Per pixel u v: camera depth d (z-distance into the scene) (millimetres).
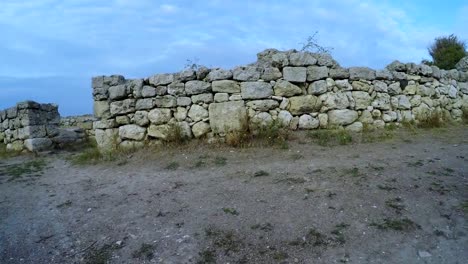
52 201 5141
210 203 4594
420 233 3635
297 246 3551
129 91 7750
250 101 7477
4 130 11039
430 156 5914
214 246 3635
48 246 3824
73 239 3947
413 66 8883
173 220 4211
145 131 7691
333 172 5320
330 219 3979
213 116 7379
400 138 7367
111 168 6680
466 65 10914
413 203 4207
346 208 4180
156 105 7652
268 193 4754
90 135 12773
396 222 3828
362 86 8078
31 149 9688
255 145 6961
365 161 5762
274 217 4105
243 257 3439
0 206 5059
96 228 4160
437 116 8805
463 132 7898
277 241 3652
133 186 5484
